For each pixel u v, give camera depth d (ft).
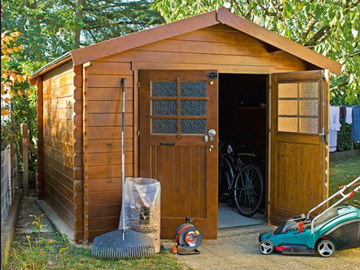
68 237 17.33
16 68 29.35
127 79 16.83
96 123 16.39
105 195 16.58
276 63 19.22
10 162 21.29
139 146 17.03
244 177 22.16
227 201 25.04
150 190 15.62
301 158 18.22
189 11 27.73
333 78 26.68
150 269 13.55
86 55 15.52
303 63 19.72
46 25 46.44
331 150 40.88
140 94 16.93
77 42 52.80
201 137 16.98
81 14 53.36
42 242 15.66
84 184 16.34
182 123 17.04
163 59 17.31
